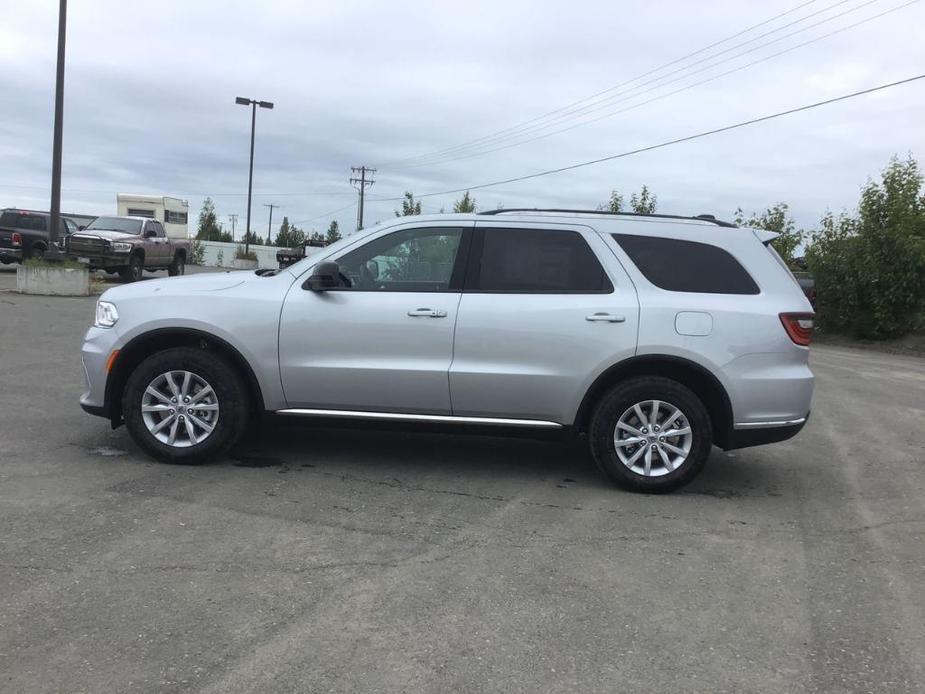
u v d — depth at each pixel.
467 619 3.35
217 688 2.76
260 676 2.85
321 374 5.25
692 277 5.25
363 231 5.49
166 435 5.43
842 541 4.50
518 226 5.38
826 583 3.88
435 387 5.20
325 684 2.81
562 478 5.56
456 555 4.05
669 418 5.17
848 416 8.80
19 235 22.86
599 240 5.31
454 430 5.33
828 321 22.70
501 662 3.01
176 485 4.98
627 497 5.18
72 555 3.82
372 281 5.38
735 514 4.92
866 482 5.85
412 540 4.23
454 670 2.94
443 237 5.39
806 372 5.21
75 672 2.83
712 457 6.48
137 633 3.12
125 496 4.71
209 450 5.38
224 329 5.27
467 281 5.28
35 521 4.23
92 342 5.43
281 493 4.92
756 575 3.95
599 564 4.01
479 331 5.16
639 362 5.14
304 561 3.88
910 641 3.29
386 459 5.88
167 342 5.50
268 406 5.37
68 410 6.88
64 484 4.88
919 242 19.91
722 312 5.11
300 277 5.40
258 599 3.45
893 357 18.80
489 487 5.27
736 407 5.11
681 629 3.34
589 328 5.11
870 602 3.66
